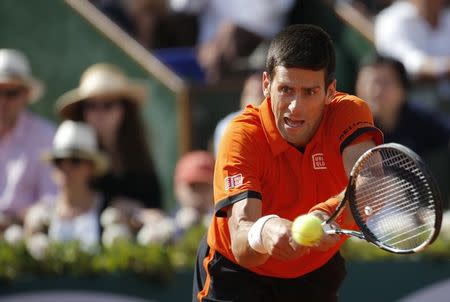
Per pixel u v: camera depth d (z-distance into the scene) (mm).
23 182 28875
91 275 22641
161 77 31172
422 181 13500
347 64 33281
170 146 30906
